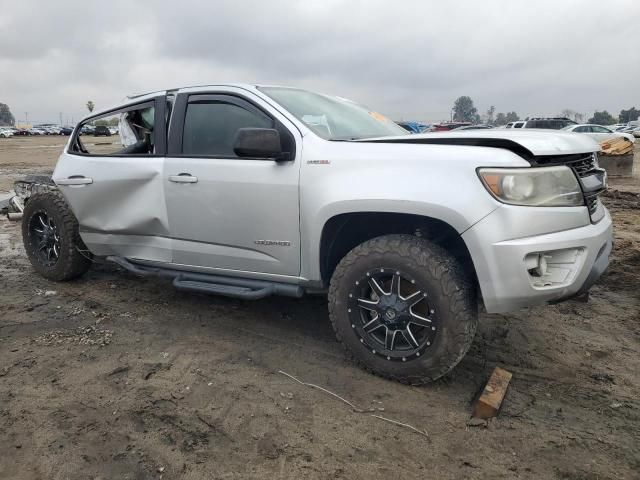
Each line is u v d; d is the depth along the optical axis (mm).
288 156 3336
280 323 4090
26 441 2590
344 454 2523
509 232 2734
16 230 7496
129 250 4246
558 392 3094
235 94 3645
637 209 9625
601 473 2395
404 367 3078
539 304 2914
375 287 3119
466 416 2844
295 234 3355
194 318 4180
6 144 40312
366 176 3031
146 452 2520
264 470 2406
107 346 3660
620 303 4492
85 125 4543
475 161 2812
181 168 3732
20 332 3883
